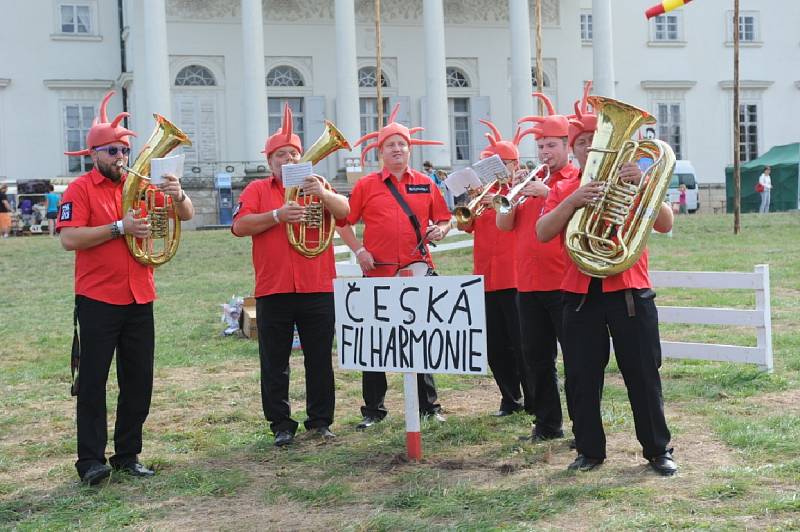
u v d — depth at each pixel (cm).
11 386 872
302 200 634
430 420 669
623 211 489
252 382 854
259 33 3139
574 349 520
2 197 2700
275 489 522
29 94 3403
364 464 568
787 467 511
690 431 609
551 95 3647
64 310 1413
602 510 457
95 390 542
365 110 3481
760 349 769
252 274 1786
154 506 505
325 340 641
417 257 659
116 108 3491
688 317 811
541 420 605
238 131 3353
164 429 688
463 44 3594
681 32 4000
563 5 3662
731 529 422
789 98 4100
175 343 1080
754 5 4056
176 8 3306
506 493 488
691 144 4006
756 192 3450
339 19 3200
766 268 767
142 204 556
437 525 446
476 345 530
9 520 493
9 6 3391
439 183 2748
